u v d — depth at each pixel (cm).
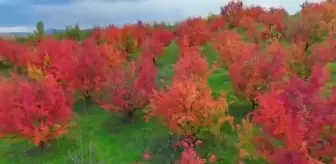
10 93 1888
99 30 4091
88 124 2255
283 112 1330
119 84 2141
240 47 2414
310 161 1235
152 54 3178
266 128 1427
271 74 1919
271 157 1403
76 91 2445
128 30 3694
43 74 2484
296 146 1282
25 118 1856
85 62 2338
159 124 2155
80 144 2067
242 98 2053
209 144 1845
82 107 2464
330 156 1361
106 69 2520
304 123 1327
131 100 2145
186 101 1683
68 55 2481
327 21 3388
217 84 2569
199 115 1698
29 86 1900
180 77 2056
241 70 1975
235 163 1714
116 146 2023
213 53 3384
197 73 2211
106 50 2745
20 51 3181
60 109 1933
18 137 1977
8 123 1856
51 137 1972
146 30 4262
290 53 2248
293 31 3066
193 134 1769
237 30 4262
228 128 1961
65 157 1970
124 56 3281
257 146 1509
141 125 2178
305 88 1404
